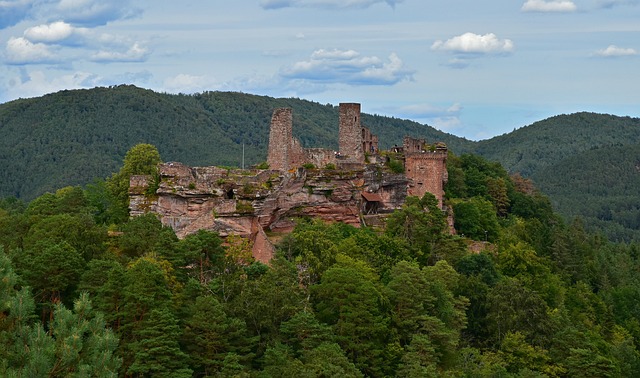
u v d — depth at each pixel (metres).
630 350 116.44
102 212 132.62
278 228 115.75
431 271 108.69
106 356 51.78
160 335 72.88
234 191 109.69
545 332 107.25
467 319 107.38
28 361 49.62
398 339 91.00
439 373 87.50
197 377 76.81
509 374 97.00
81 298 54.97
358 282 90.50
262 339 82.94
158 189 110.56
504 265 132.12
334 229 112.94
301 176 121.12
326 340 83.00
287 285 87.81
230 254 96.75
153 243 95.00
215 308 78.50
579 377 100.31
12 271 54.53
